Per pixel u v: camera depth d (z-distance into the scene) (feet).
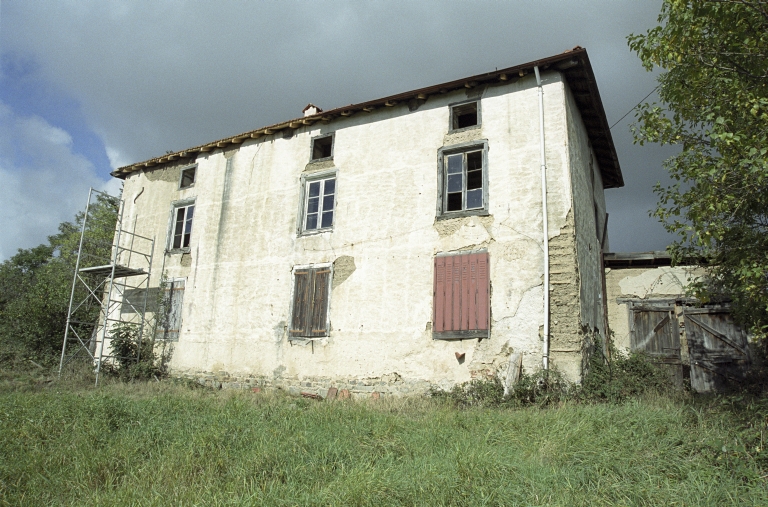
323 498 14.83
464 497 14.99
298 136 46.78
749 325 24.61
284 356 41.37
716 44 22.07
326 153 48.16
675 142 24.29
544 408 28.99
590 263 38.11
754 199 21.01
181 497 15.44
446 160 39.37
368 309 38.65
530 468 16.71
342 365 38.52
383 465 17.71
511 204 35.65
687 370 38.04
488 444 19.67
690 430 20.03
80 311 60.23
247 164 48.88
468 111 41.01
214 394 37.32
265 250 45.16
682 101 23.62
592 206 42.73
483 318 34.37
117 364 48.21
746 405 22.54
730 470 16.66
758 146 19.52
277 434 21.06
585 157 41.68
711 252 24.30
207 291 47.11
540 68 36.91
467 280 35.60
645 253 40.73
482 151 37.76
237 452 19.42
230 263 46.73
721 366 36.78
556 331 32.32
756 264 20.85
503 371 32.96
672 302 39.40
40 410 25.20
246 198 47.83
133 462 19.02
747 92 20.85
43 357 52.60
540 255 33.91
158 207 53.67
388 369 36.70
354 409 26.55
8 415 24.21
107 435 21.81
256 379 42.01
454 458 17.62
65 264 84.02
